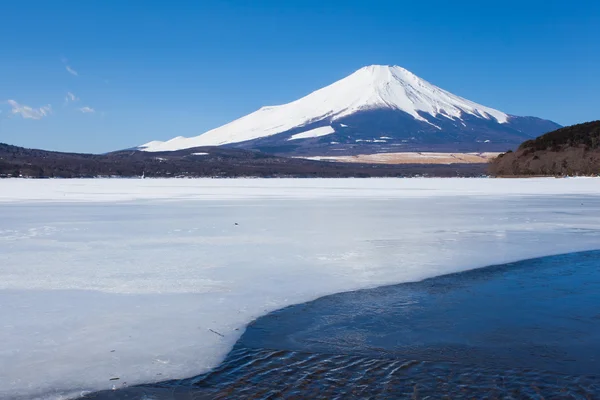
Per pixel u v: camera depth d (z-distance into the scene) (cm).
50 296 814
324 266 1052
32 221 1861
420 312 752
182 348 605
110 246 1291
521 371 548
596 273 996
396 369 553
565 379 528
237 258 1134
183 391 500
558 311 756
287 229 1633
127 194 3753
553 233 1538
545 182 5575
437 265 1067
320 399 484
